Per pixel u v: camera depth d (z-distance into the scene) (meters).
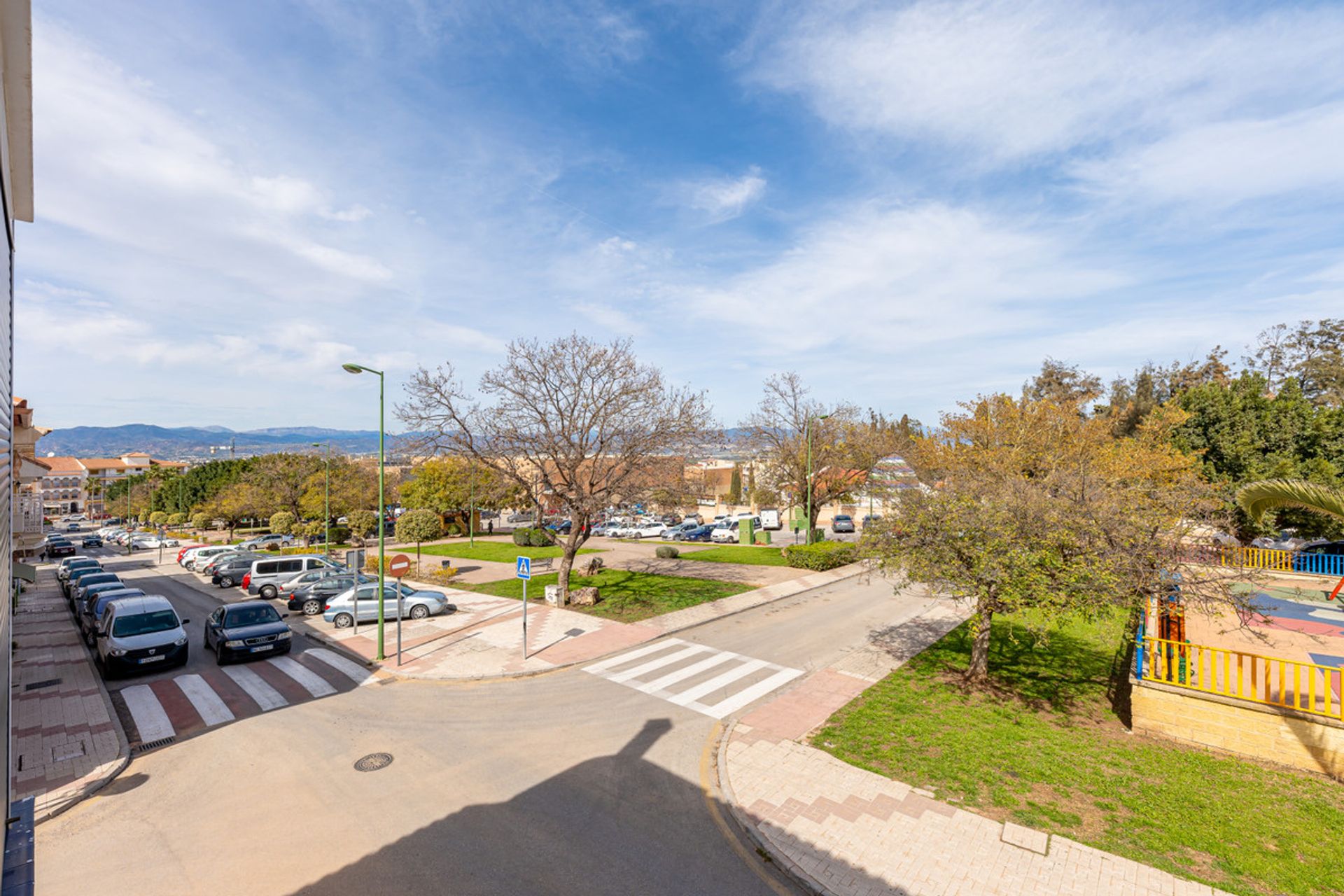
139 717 12.07
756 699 12.71
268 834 8.18
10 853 4.00
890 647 16.28
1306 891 6.71
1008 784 9.04
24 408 29.70
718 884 7.16
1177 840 7.63
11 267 5.10
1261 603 18.45
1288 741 9.42
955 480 18.23
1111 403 44.25
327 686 13.76
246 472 59.94
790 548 29.75
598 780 9.53
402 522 40.28
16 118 4.73
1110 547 10.68
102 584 21.28
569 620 19.11
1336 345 44.62
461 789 9.28
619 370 21.41
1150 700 10.59
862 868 7.28
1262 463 26.75
